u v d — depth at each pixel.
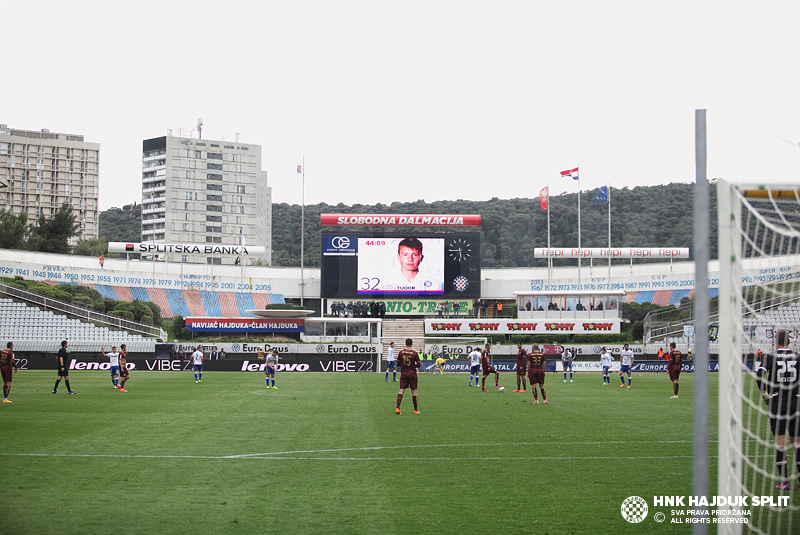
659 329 62.62
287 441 16.33
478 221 75.25
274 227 168.75
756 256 10.73
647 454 14.81
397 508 10.28
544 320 69.00
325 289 73.50
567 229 127.44
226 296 81.62
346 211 163.25
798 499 11.05
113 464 13.41
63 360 29.17
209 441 16.23
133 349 58.88
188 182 154.88
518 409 24.16
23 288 66.12
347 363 54.31
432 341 66.94
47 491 11.18
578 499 10.88
